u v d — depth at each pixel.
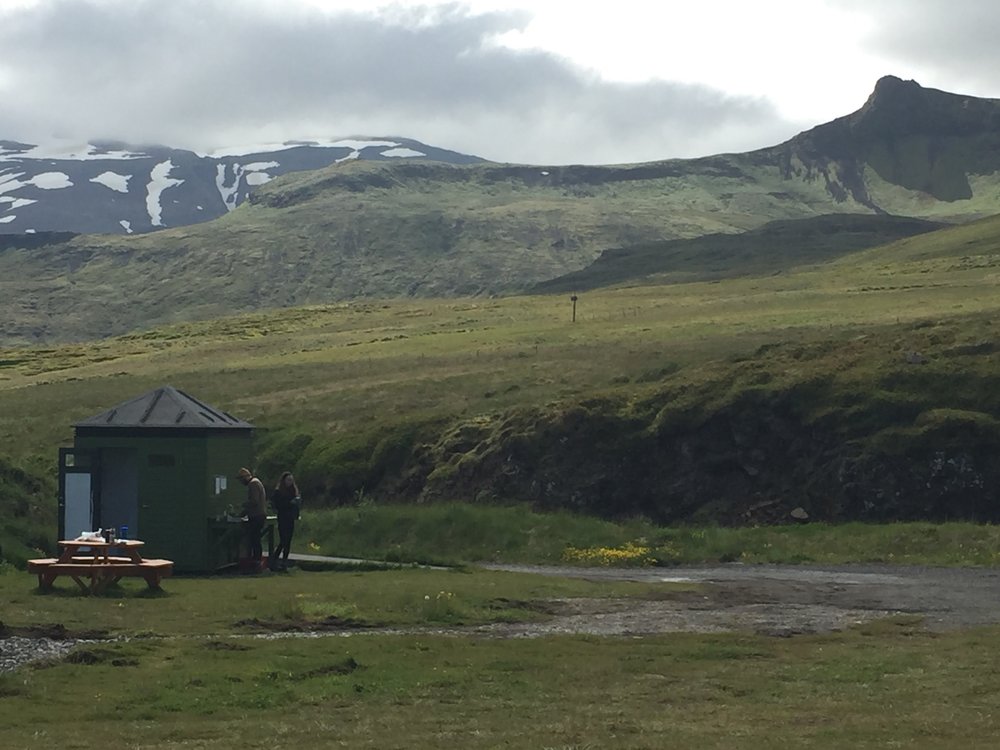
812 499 44.81
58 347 126.81
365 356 78.75
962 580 31.44
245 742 13.37
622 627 22.30
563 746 13.01
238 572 31.58
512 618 23.22
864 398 47.31
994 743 12.97
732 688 16.61
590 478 47.62
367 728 14.12
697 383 50.59
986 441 43.88
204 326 136.88
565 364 63.31
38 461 53.78
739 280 145.62
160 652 18.27
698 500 46.31
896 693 16.23
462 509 41.69
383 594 25.12
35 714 14.77
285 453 55.81
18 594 24.53
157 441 31.77
